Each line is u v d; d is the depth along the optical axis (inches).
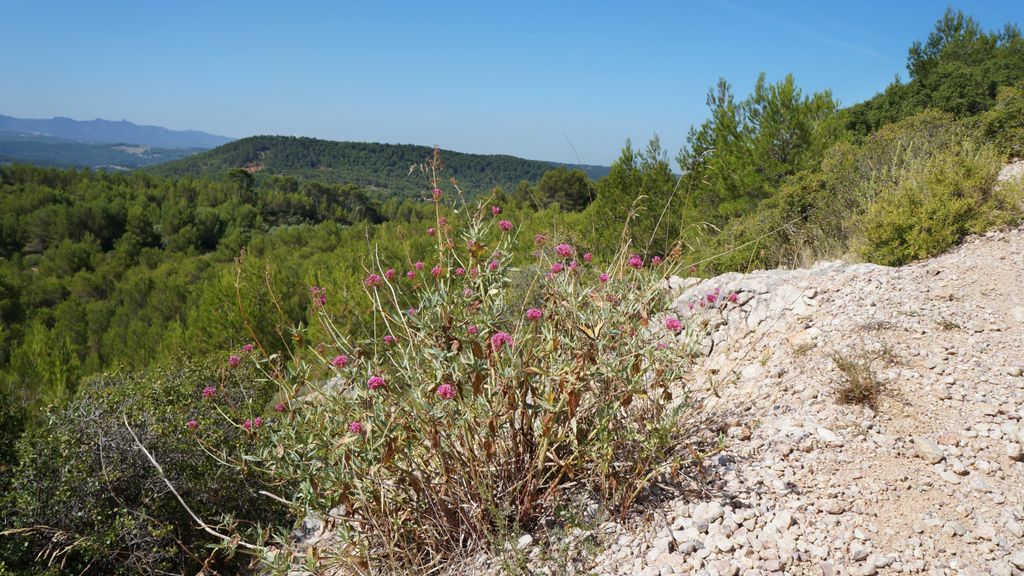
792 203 323.3
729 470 110.1
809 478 103.3
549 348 106.2
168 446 156.6
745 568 85.5
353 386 110.0
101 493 151.4
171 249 2258.9
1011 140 355.3
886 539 87.2
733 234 318.7
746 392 142.4
